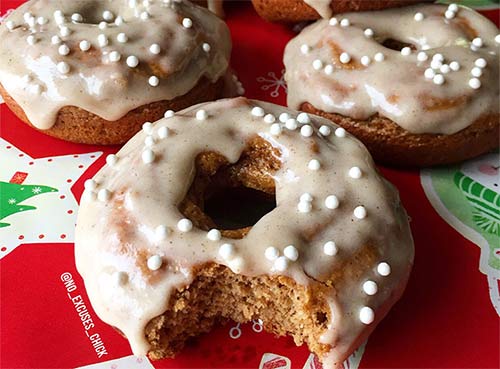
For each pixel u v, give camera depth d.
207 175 0.15
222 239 0.13
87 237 0.14
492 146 0.18
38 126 0.18
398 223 0.15
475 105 0.17
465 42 0.19
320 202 0.14
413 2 0.21
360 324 0.13
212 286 0.14
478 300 0.15
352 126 0.18
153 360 0.14
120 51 0.18
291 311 0.14
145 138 0.15
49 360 0.14
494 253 0.16
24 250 0.16
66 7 0.19
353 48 0.18
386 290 0.14
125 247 0.13
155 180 0.14
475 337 0.14
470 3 0.24
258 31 0.23
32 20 0.19
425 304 0.15
